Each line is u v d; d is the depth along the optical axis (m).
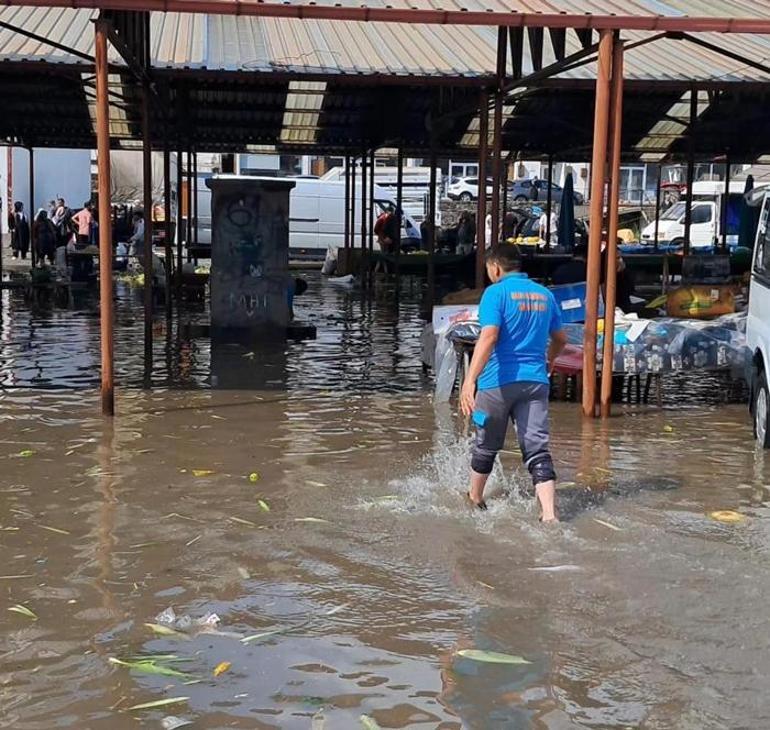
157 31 15.59
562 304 11.39
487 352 6.20
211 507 6.59
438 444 8.42
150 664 4.36
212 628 4.76
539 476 6.30
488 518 6.41
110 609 4.96
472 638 4.66
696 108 19.44
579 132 21.20
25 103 19.31
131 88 15.97
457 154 25.86
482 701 4.09
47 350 13.41
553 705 4.06
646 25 8.77
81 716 3.96
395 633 4.71
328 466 7.66
